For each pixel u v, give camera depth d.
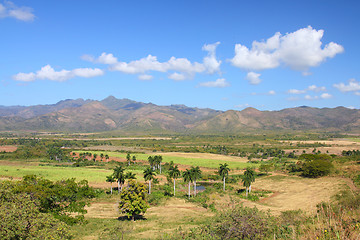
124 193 58.25
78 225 49.41
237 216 18.92
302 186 93.75
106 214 62.62
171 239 25.98
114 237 38.47
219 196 84.31
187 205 76.06
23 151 182.25
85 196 79.81
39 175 106.19
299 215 25.31
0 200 28.52
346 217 14.20
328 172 102.19
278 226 18.58
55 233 25.48
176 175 92.44
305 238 14.34
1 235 21.45
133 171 134.25
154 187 100.94
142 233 41.41
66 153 193.25
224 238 18.44
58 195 59.91
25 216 23.98
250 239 17.66
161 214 63.34
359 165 106.75
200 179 125.56
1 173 104.94
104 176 113.06
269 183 106.75
